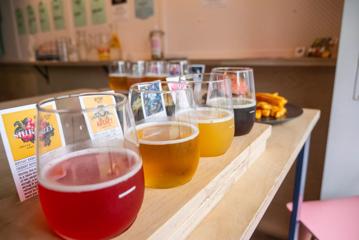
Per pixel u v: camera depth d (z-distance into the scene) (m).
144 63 0.91
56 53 2.21
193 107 0.41
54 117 0.28
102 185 0.24
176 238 0.32
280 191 1.43
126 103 0.30
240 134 0.58
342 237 0.79
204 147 0.46
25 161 0.35
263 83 1.38
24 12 2.48
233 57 1.45
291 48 1.28
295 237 0.97
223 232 0.35
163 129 0.37
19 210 0.33
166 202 0.34
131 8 1.80
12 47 2.71
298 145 0.65
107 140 0.29
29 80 2.62
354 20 0.92
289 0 1.25
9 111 0.34
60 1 2.18
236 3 1.40
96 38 2.04
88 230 0.25
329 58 1.07
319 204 0.95
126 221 0.27
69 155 0.28
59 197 0.24
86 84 2.18
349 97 0.99
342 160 1.06
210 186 0.38
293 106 0.96
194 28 1.57
